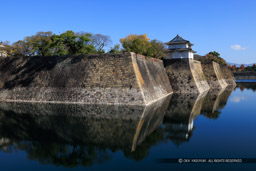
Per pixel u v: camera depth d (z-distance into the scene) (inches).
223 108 889.5
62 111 767.7
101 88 932.6
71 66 1023.6
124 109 796.0
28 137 501.7
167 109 841.5
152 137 505.4
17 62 1149.1
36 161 379.2
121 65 935.0
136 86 895.1
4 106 876.0
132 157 392.2
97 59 979.9
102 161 377.1
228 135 527.5
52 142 469.7
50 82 1032.8
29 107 850.1
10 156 400.2
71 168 350.9
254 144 460.8
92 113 732.0
